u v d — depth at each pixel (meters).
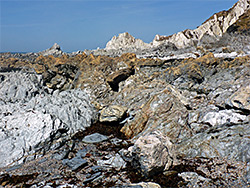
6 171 16.05
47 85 33.09
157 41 59.56
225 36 42.94
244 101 20.30
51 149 19.30
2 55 45.62
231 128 17.83
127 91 29.56
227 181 13.61
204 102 25.58
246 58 28.89
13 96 26.38
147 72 32.38
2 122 20.86
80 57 36.56
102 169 15.95
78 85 33.22
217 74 28.94
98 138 21.14
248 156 15.05
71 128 22.88
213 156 16.28
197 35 52.75
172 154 16.06
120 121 24.33
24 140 18.98
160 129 20.42
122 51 53.22
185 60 32.62
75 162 16.75
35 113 21.91
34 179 14.95
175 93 24.11
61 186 14.05
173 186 13.56
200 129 20.44
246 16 44.19
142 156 14.45
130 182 14.17
